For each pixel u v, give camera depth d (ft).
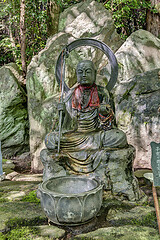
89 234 8.43
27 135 23.75
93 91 14.20
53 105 19.98
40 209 10.71
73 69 21.40
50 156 12.30
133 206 10.85
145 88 18.52
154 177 8.71
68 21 23.13
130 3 26.27
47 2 27.09
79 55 21.61
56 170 12.29
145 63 20.16
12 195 12.68
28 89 21.06
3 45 30.73
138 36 21.02
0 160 13.24
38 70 21.16
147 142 17.83
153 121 17.61
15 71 24.63
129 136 18.61
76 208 8.09
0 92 22.58
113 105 14.39
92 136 12.74
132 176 12.16
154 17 25.91
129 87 19.31
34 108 20.56
